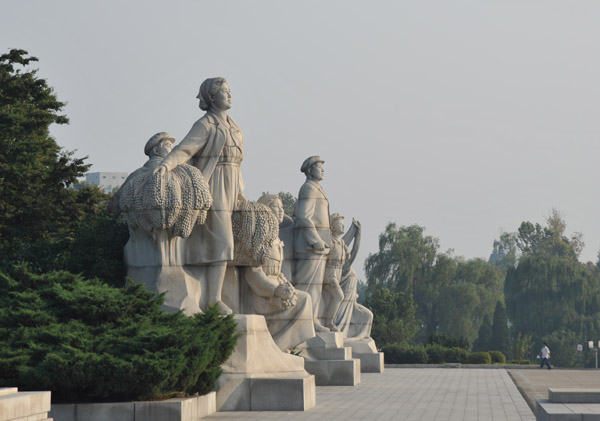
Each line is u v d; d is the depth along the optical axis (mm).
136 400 15078
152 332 15359
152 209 18016
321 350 26703
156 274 18484
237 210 19891
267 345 19312
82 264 19562
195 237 19031
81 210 27312
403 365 44688
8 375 14438
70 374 14289
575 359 65938
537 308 67938
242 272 20656
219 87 19609
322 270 26844
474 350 68250
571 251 97625
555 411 14461
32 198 24750
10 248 20844
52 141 27828
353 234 34156
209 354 16422
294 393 18375
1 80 25438
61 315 15781
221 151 19312
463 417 17828
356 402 20938
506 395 23719
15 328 15188
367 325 34688
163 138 19609
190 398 15875
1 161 23844
